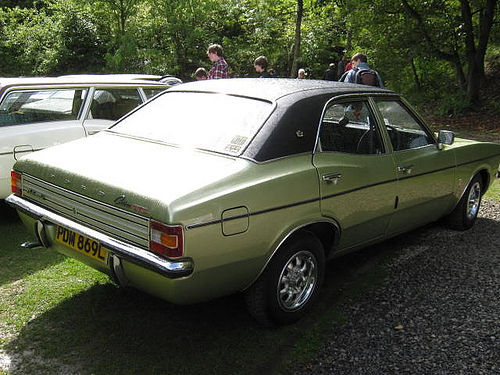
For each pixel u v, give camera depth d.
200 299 2.82
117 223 2.80
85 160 3.21
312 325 3.32
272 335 3.20
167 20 19.12
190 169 2.91
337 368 2.85
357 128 3.73
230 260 2.80
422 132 4.42
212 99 3.60
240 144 3.10
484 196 6.41
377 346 3.07
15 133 5.09
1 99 5.08
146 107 3.88
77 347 3.04
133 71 18.34
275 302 3.14
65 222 3.06
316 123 3.38
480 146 5.05
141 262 2.62
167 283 2.63
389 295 3.74
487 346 3.08
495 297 3.71
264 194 2.91
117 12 18.45
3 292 3.73
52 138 5.34
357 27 16.73
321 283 3.47
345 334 3.20
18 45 18.75
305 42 22.09
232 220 2.76
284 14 22.58
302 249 3.24
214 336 3.18
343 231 3.54
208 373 2.81
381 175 3.77
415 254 4.53
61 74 17.84
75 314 3.42
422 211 4.40
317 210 3.24
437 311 3.50
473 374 2.81
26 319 3.35
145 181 2.80
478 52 14.83
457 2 15.56
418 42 15.48
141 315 3.42
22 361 2.89
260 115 3.27
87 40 17.67
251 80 3.91
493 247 4.71
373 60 16.81
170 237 2.54
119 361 2.90
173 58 19.64
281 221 3.01
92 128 5.68
